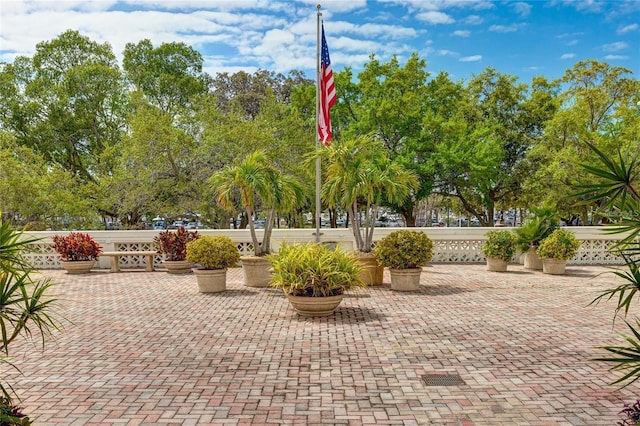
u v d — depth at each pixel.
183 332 7.26
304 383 5.13
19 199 20.97
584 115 24.84
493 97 30.08
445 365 5.69
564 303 9.22
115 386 5.09
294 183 12.20
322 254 8.37
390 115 26.19
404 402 4.63
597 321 7.81
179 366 5.71
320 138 13.20
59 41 29.33
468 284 11.36
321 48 13.27
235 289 11.05
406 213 29.66
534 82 31.58
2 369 5.66
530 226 13.84
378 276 11.26
